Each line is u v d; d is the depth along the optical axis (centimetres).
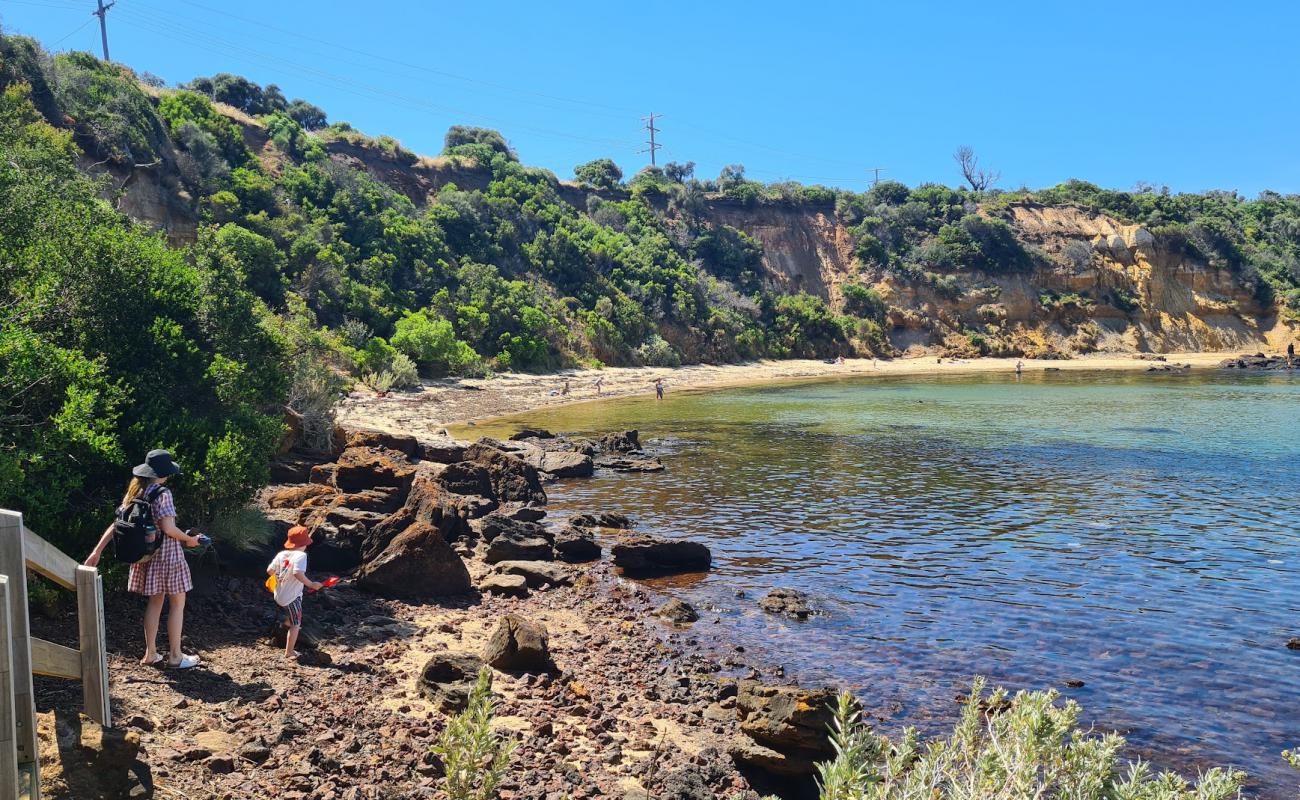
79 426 1086
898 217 13000
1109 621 1421
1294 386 7231
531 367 7394
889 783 465
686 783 811
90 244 1429
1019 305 12012
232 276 1759
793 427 4472
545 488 2733
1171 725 1029
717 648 1292
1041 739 455
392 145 10000
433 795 694
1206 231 12800
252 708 796
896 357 11231
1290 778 902
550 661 1126
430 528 1472
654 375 8056
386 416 4350
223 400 1516
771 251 12431
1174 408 5416
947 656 1261
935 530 2127
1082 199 13712
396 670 1038
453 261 8119
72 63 6562
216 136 7306
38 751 525
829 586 1639
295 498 1791
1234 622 1414
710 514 2325
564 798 740
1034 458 3366
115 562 1029
